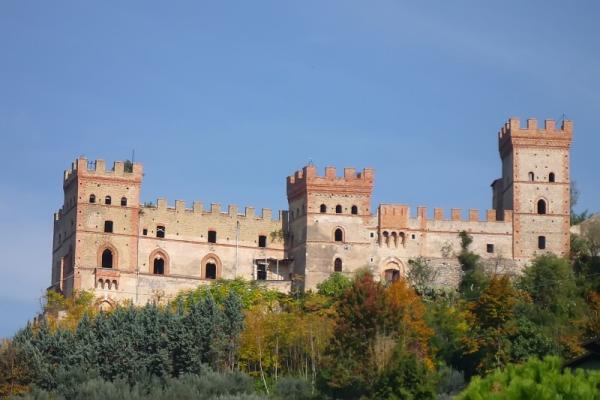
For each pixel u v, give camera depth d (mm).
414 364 117125
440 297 171250
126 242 176625
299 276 179250
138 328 139625
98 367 134750
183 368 137500
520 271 180250
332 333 135250
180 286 178500
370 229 181125
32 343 138250
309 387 128375
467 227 182250
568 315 155375
